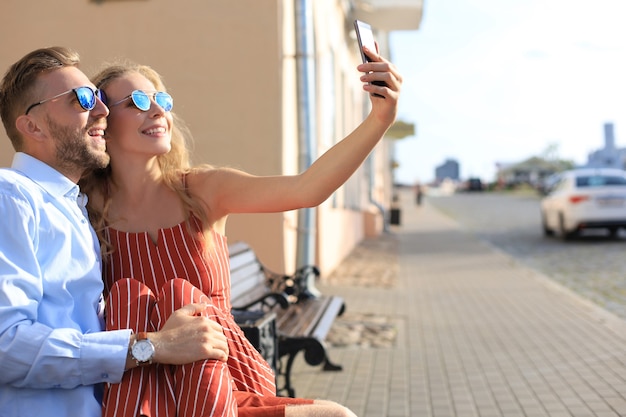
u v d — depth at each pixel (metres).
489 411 5.01
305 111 8.68
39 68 2.39
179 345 2.27
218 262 2.75
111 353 2.22
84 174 2.70
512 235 21.83
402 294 10.60
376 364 6.36
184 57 8.92
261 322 4.25
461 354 6.75
